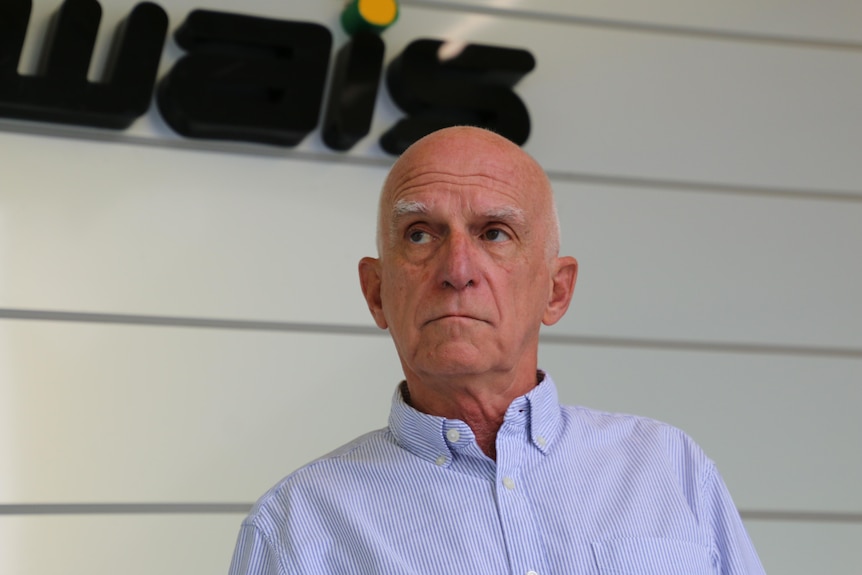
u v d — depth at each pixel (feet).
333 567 3.95
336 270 7.02
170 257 6.77
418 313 3.99
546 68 7.53
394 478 4.05
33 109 6.41
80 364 6.56
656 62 7.70
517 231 4.09
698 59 7.77
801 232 7.72
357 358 6.98
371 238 7.11
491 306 3.94
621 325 7.38
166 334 6.73
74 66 6.47
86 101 6.47
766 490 7.41
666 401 7.37
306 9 7.19
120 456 6.55
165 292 6.74
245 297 6.86
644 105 7.63
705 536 4.12
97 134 6.73
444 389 4.09
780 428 7.49
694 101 7.71
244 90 6.98
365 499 4.02
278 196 7.00
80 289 6.61
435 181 4.07
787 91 7.85
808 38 7.94
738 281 7.58
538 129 7.46
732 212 7.64
